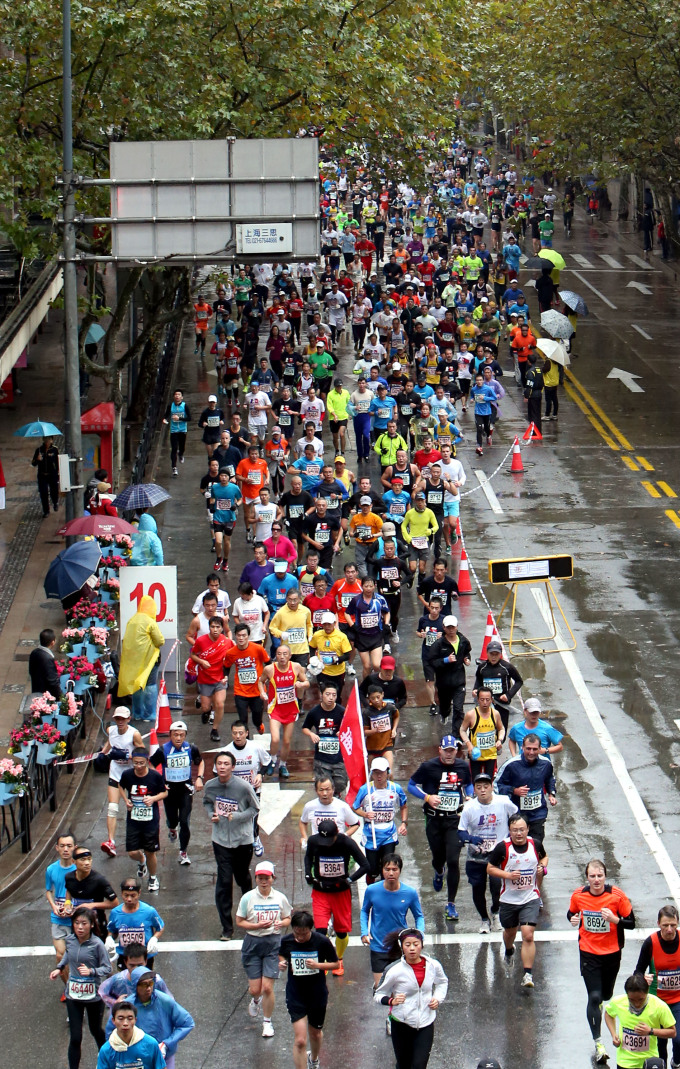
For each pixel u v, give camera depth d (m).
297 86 119.00
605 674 82.19
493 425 134.75
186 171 85.12
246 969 49.78
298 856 63.56
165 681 80.25
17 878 62.09
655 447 127.50
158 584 79.62
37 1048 49.62
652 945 46.12
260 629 78.12
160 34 106.38
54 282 141.50
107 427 110.62
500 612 90.62
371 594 77.69
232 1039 49.62
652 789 68.81
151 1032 42.41
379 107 139.12
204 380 153.38
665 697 79.06
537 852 58.25
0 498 103.06
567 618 90.31
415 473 103.56
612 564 99.38
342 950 53.47
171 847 65.25
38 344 167.88
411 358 151.50
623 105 170.38
